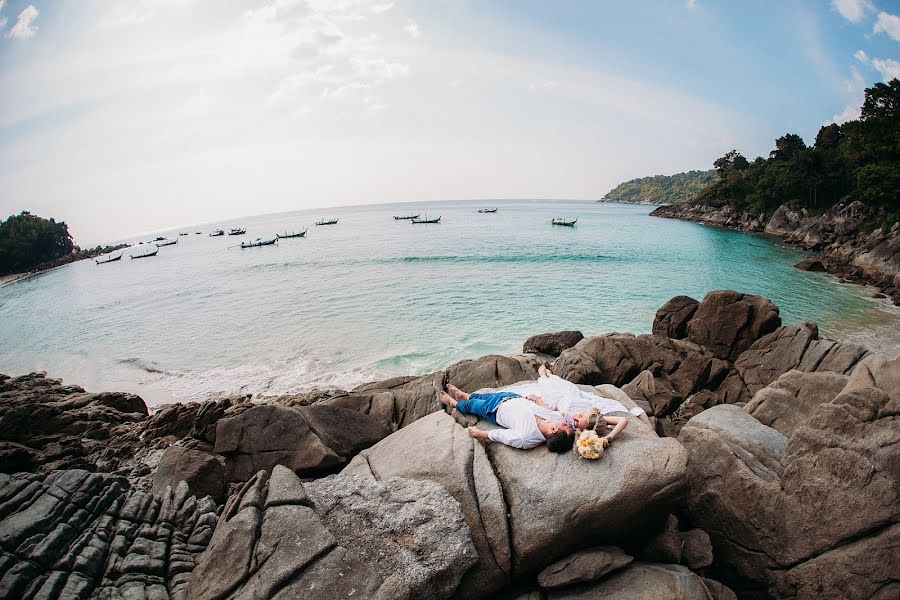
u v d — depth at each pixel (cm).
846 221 5334
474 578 492
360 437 861
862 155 6862
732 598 495
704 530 603
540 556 492
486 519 508
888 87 7000
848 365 1230
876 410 475
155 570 486
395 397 1042
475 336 2189
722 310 1677
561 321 2383
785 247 5756
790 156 9744
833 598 466
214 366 2064
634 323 2330
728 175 11062
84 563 466
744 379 1424
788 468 518
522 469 546
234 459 776
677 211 12681
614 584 472
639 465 512
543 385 707
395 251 6238
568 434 555
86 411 1437
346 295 3328
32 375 2048
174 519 564
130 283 5578
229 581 421
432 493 519
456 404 719
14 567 438
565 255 5144
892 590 434
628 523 505
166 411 1375
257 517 477
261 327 2614
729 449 588
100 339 2805
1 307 5075
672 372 1490
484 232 9056
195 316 3109
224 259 7281
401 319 2552
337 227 13862
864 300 2839
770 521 525
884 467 454
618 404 634
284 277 4578
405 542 472
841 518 471
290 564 426
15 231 11125
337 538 470
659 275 3750
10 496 511
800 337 1390
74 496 530
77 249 13988
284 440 786
